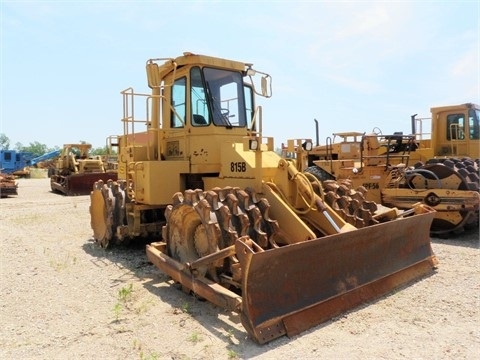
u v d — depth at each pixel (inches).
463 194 328.2
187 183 276.1
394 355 142.3
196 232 205.8
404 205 361.7
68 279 230.8
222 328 165.0
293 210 216.1
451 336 156.6
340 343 151.2
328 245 175.3
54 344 152.7
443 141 486.0
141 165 264.8
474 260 266.2
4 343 153.6
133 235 277.9
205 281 180.7
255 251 156.9
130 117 276.2
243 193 199.9
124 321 172.9
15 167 1454.2
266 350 146.5
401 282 210.8
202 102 260.5
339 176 476.7
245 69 280.1
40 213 510.9
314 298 169.9
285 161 223.6
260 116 245.6
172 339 155.9
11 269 250.8
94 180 808.3
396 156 460.4
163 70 284.8
